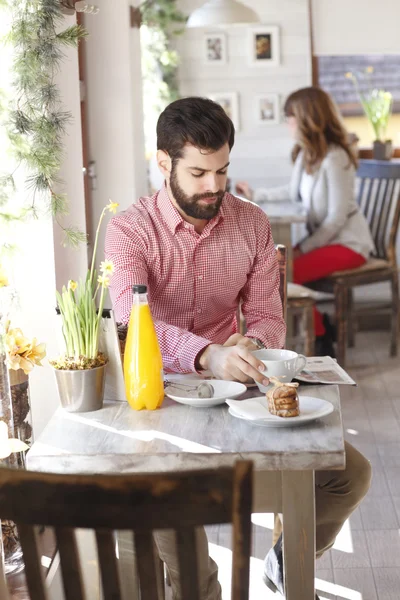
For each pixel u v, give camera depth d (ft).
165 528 3.71
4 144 7.63
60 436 5.53
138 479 3.69
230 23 15.94
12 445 6.66
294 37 20.20
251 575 8.70
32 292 8.52
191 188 6.91
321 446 5.22
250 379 6.55
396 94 20.94
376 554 9.10
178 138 6.79
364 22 20.20
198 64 20.30
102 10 12.94
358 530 9.65
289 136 20.53
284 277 8.26
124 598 6.22
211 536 9.54
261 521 9.96
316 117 16.12
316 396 6.22
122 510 3.70
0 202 7.41
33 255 8.45
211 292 7.61
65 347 6.08
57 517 3.74
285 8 20.10
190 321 7.72
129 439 5.43
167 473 3.68
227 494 3.66
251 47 20.20
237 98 20.42
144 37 19.53
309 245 16.22
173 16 19.54
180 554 3.74
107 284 6.12
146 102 19.67
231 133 6.91
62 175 9.31
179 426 5.65
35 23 7.52
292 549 5.49
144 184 14.71
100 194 13.38
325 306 19.52
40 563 3.83
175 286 7.52
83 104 12.70
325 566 8.87
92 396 5.98
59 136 7.92
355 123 21.17
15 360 6.72
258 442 5.32
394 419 13.28
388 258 16.78
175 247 7.38
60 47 8.61
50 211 8.13
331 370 6.81
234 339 6.88
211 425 5.65
